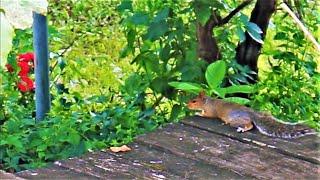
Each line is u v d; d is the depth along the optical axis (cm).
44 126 694
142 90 746
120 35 1010
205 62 718
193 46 727
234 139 561
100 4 1064
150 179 486
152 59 733
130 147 536
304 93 802
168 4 746
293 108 784
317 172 506
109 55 996
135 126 700
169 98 735
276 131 569
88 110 771
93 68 920
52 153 643
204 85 674
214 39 747
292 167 514
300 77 813
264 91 802
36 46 741
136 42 790
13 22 300
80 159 511
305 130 570
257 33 702
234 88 649
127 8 738
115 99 796
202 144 548
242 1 812
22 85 779
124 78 902
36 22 733
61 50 936
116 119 701
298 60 808
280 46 816
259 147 547
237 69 751
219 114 596
